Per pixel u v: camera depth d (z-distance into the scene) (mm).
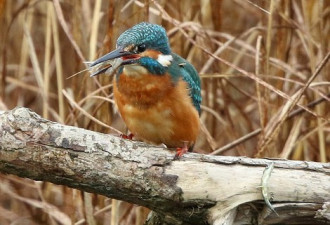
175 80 8117
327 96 11156
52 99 12977
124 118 8328
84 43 11328
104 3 12547
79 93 10633
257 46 10898
